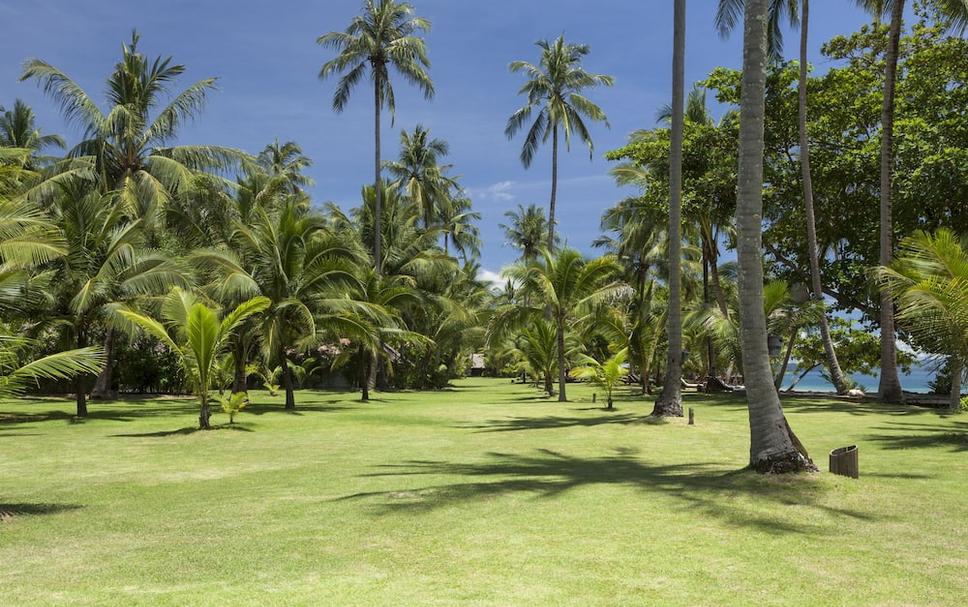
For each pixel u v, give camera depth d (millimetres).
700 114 33719
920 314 13523
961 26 21969
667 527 6090
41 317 18875
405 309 33906
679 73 17891
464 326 48281
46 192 24281
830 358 28547
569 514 6641
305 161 52969
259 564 5012
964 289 12609
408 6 36719
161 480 9211
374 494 7812
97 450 12648
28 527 6363
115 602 4172
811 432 14930
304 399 31359
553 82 39125
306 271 24906
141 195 27750
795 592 4355
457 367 60031
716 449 12422
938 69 27219
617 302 30344
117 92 29109
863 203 28766
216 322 15680
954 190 23922
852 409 21906
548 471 9656
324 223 26594
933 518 6414
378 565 4965
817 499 7219
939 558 5109
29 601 4199
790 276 31781
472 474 9383
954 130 24844
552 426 17047
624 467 10086
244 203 33531
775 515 6543
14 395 8164
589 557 5148
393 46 35250
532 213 65562
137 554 5336
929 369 14367
